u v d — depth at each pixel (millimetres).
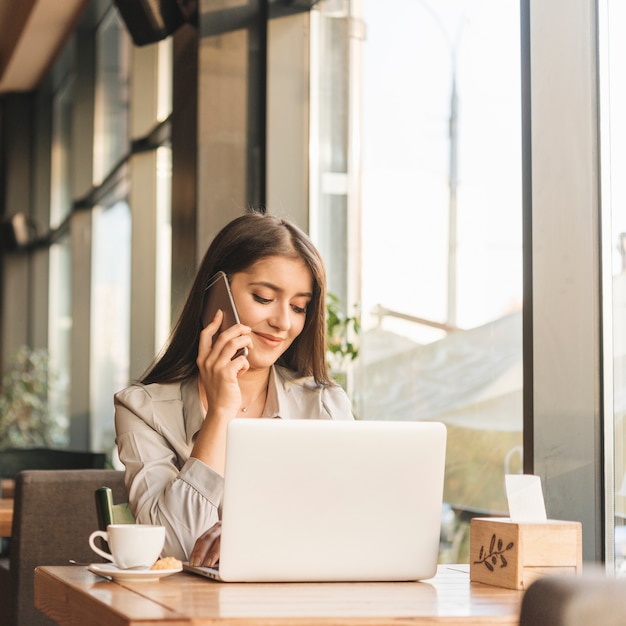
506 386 2775
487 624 1363
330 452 1651
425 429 1699
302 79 4004
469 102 3010
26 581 2957
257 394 2178
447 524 3059
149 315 5594
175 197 4191
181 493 1828
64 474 3004
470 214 2982
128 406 2039
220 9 3990
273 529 1629
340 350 3592
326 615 1331
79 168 7312
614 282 2404
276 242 2061
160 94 5445
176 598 1452
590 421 2436
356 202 3730
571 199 2473
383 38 3570
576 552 1669
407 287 3352
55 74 8078
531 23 2471
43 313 9000
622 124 2389
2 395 8164
